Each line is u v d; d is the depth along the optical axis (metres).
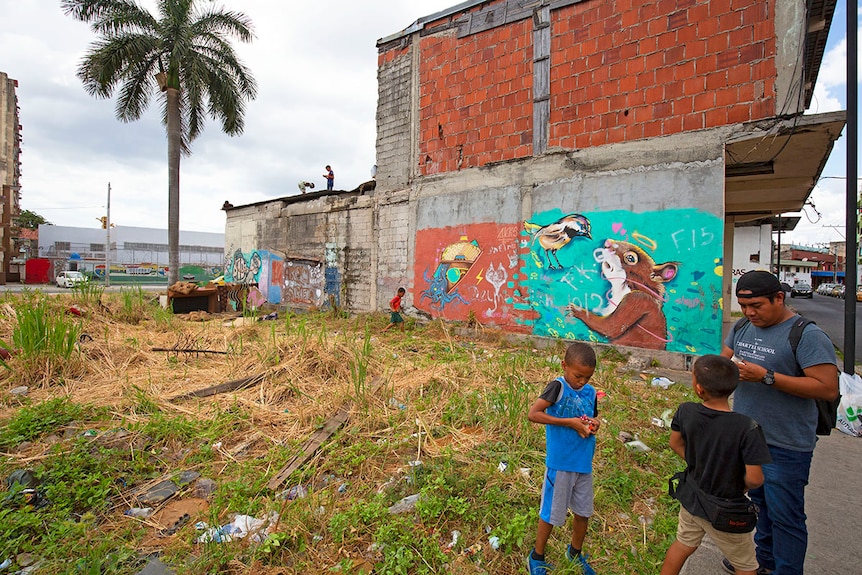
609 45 8.59
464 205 10.84
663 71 7.97
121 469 3.70
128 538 2.92
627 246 8.30
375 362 6.74
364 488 3.53
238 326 9.91
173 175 16.91
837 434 5.02
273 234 17.05
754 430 2.09
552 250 9.29
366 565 2.66
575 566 2.59
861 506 3.51
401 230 12.34
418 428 4.60
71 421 4.54
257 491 3.42
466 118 10.86
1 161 41.94
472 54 10.72
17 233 42.38
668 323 7.84
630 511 3.33
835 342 11.91
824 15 6.82
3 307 8.08
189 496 3.47
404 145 12.25
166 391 5.67
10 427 4.21
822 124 6.55
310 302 15.33
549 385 2.65
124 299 10.61
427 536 2.91
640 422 5.00
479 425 4.75
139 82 16.67
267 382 5.95
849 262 5.68
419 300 11.83
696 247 7.59
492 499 3.28
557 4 9.25
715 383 2.18
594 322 8.70
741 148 7.51
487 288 10.38
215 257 61.34
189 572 2.55
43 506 3.18
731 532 2.11
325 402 5.21
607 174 8.57
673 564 2.35
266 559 2.71
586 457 2.58
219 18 16.95
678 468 3.90
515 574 2.65
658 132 8.02
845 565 2.81
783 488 2.40
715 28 7.46
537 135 9.59
